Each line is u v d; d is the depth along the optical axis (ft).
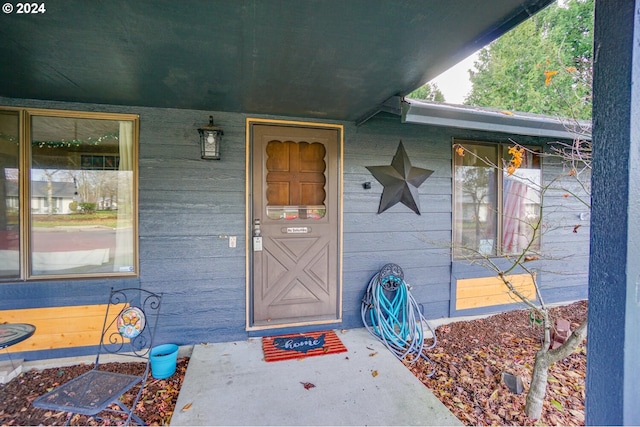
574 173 8.82
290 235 10.19
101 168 8.95
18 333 6.49
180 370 8.44
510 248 12.48
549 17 18.49
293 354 8.86
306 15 4.66
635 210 2.98
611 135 3.12
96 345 8.74
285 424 6.15
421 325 9.84
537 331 10.91
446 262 11.71
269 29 5.03
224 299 9.66
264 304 9.99
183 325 9.38
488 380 8.04
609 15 3.14
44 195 8.59
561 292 13.41
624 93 3.00
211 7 4.43
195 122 9.37
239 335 9.76
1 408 6.87
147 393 7.43
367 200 10.84
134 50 5.69
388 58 6.05
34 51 5.70
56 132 8.65
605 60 3.18
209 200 9.51
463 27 4.99
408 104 7.80
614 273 3.09
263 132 9.88
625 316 3.00
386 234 11.03
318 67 6.41
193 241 9.41
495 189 12.26
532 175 12.70
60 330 8.56
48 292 8.46
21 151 8.36
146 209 9.09
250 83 7.27
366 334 10.23
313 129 10.30
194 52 5.77
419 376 8.20
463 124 8.60
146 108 9.05
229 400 6.82
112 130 8.99
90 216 8.89
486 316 12.16
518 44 27.73
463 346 9.87
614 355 3.09
